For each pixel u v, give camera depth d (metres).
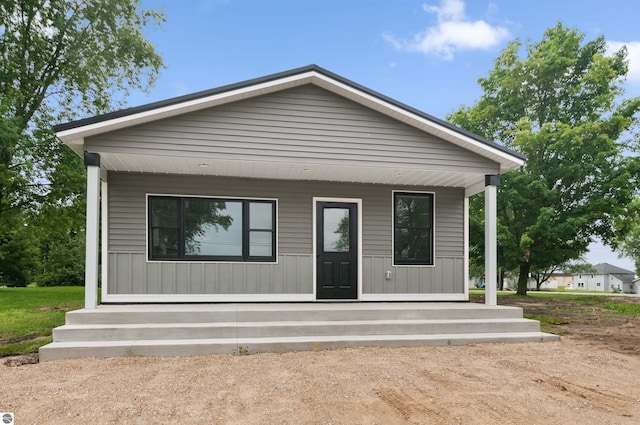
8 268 26.36
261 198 8.65
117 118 6.47
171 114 6.75
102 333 5.71
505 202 16.09
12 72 14.92
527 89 17.11
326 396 3.89
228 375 4.57
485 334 6.66
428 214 9.35
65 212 16.95
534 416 3.48
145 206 8.11
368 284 8.93
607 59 15.62
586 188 15.62
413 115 7.44
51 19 16.05
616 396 4.05
